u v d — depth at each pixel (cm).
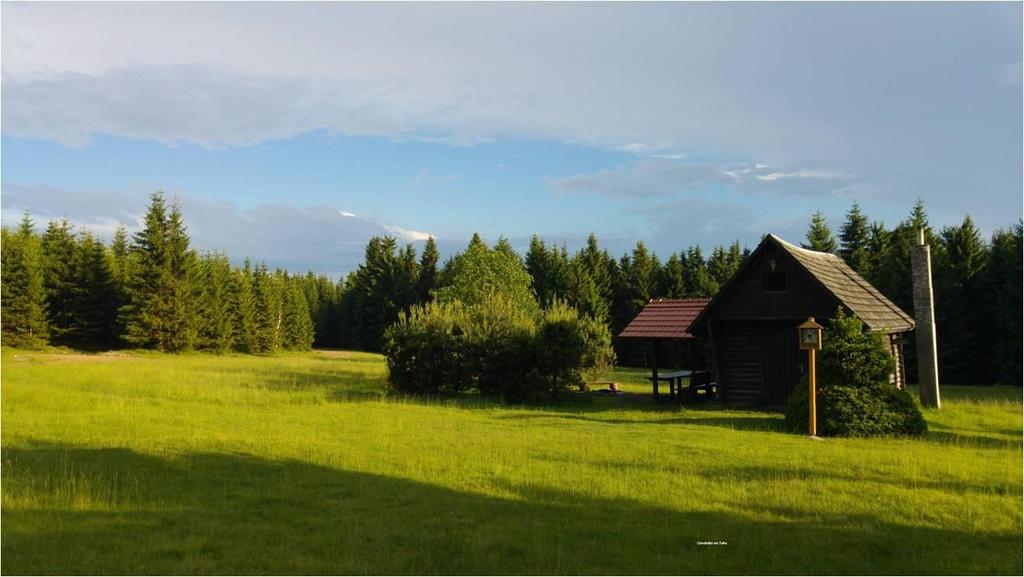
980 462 1249
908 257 4325
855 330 1758
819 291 2186
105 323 6272
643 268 6781
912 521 868
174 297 6031
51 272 6100
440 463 1190
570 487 1026
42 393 2038
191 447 1322
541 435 1541
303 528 829
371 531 814
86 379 2592
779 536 802
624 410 2188
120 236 7712
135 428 1538
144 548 746
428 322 2698
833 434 1595
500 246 6262
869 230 5172
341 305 9006
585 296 6581
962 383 4156
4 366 3103
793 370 2275
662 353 5625
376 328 8144
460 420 1823
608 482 1056
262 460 1211
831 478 1102
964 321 4122
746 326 2369
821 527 839
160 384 2503
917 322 2225
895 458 1274
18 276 5562
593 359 2830
